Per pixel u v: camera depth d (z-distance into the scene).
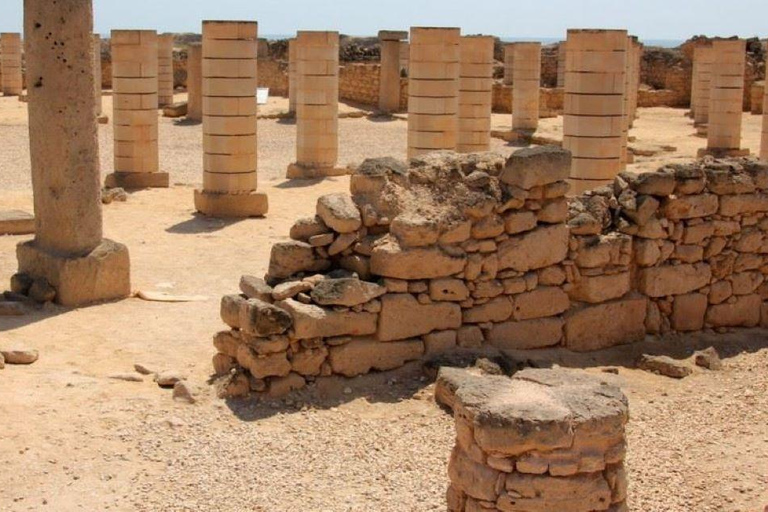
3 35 44.56
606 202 11.66
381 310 10.02
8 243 16.42
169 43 40.25
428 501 7.65
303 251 10.19
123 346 11.19
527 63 34.72
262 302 9.56
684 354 11.48
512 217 10.68
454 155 11.02
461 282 10.44
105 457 8.34
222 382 9.79
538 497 6.45
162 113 38.53
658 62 49.06
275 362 9.56
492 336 10.73
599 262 11.25
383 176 10.54
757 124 39.88
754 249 12.42
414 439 8.82
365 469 8.24
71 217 12.88
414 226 10.09
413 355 10.24
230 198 19.34
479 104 27.52
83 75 12.73
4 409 9.12
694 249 11.94
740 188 12.12
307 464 8.31
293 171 24.53
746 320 12.51
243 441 8.71
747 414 9.65
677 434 9.12
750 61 45.19
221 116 19.25
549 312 11.09
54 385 9.82
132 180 22.73
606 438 6.55
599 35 16.44
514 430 6.39
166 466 8.23
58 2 12.44
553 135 33.66
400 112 40.94
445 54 21.42
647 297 11.73
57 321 12.09
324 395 9.67
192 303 13.05
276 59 48.19
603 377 10.52
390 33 39.75
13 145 29.52
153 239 17.19
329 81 24.39
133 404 9.41
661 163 27.14
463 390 6.93
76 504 7.58
